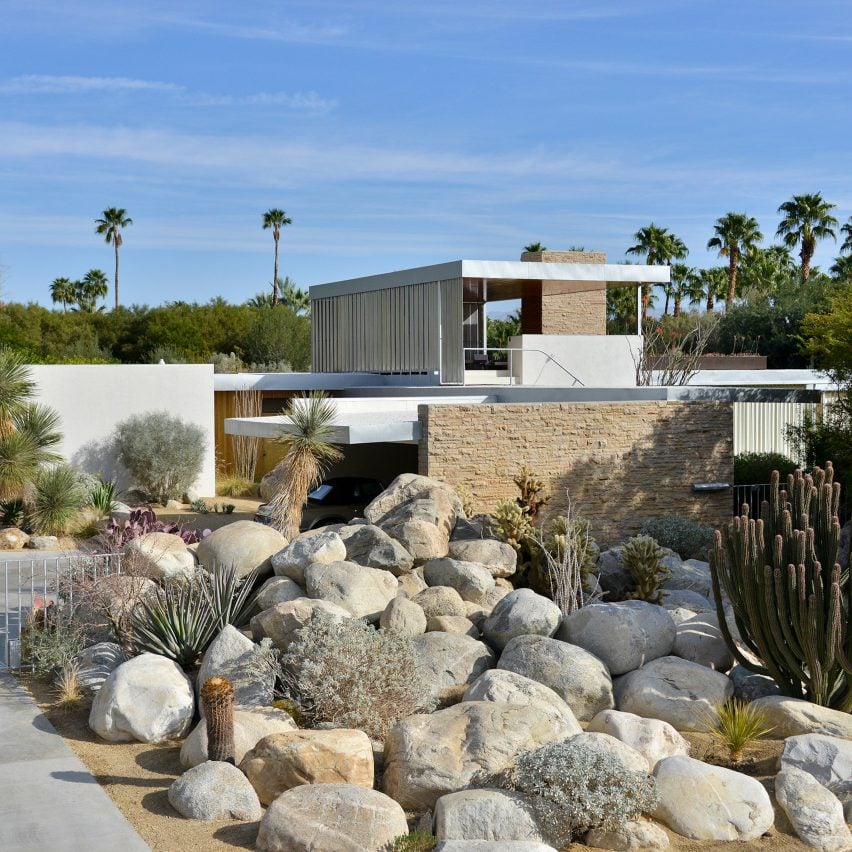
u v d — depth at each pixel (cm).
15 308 6606
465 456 1847
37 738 979
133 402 2775
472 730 877
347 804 770
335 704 988
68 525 2203
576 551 1448
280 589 1228
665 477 2017
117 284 8762
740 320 5147
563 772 801
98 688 1099
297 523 1802
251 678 1026
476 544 1469
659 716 1025
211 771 838
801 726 990
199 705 1020
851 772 895
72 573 1288
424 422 1827
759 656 1112
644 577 1468
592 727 973
